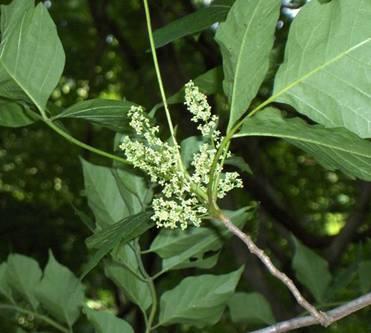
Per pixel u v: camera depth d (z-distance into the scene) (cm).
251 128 35
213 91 46
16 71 36
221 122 86
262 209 129
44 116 38
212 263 48
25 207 134
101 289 180
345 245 108
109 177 48
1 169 209
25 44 36
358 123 34
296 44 34
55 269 55
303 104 35
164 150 36
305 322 38
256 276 99
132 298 48
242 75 35
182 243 46
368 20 33
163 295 48
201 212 37
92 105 37
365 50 34
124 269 48
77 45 198
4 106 40
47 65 36
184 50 169
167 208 37
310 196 205
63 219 138
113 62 200
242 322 59
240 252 100
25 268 55
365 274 60
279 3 33
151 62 172
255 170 121
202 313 48
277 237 169
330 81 34
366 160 35
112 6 195
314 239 122
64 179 209
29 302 56
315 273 60
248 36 34
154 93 153
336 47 34
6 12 38
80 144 37
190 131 109
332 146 36
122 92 204
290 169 206
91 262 35
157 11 111
